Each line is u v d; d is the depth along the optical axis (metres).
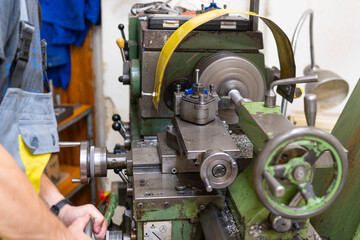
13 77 0.87
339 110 2.30
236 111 1.10
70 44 2.49
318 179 1.27
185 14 1.50
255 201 0.86
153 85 1.29
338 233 1.09
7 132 0.87
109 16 2.32
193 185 1.04
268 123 0.87
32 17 0.95
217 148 0.91
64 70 2.55
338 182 0.74
